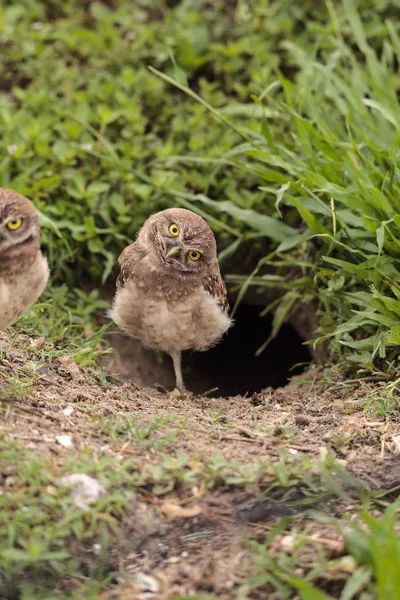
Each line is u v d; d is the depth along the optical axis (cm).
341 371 1009
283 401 962
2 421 743
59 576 638
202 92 1383
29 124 1257
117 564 652
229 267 1284
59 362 928
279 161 1072
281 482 703
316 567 623
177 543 670
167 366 1291
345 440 792
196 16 1479
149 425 771
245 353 1420
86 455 710
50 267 1170
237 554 659
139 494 692
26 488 656
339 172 1099
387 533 603
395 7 1473
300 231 1158
